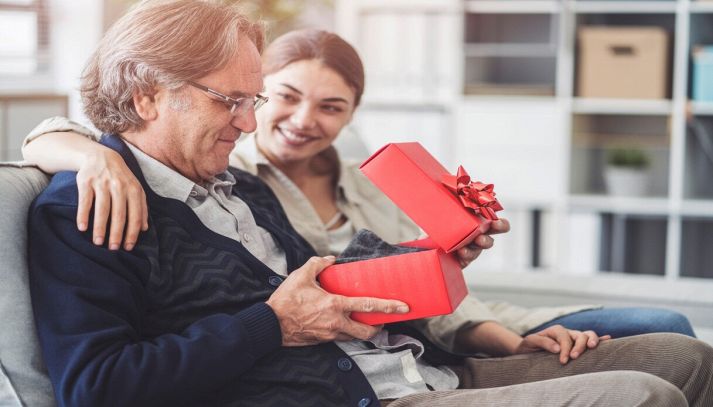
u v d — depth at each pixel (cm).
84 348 134
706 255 461
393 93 475
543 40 489
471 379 183
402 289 154
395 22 471
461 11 462
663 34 448
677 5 444
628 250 472
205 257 156
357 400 153
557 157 464
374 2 471
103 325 138
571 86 462
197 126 156
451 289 155
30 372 141
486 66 499
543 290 234
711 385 167
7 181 146
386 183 161
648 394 137
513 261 488
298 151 207
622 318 197
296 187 207
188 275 153
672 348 168
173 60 152
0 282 141
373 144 476
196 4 157
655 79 451
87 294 139
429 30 470
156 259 149
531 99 466
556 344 180
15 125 352
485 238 163
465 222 156
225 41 155
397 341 173
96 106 161
